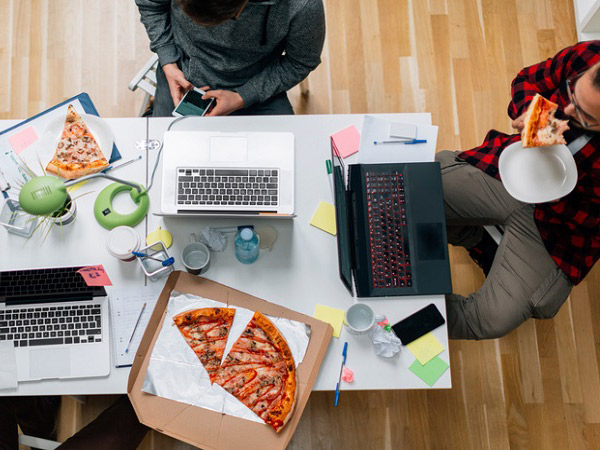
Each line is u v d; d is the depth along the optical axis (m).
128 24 2.40
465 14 2.43
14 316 1.42
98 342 1.42
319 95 2.36
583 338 2.17
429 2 2.44
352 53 2.40
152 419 1.34
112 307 1.44
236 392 1.36
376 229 1.47
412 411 2.09
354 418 2.08
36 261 1.47
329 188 1.53
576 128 1.53
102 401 2.07
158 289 1.46
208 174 1.45
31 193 1.24
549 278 1.69
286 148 1.47
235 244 1.42
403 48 2.40
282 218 1.50
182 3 1.31
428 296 1.46
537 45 2.42
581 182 1.58
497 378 2.13
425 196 1.48
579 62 1.56
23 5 2.38
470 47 2.41
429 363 1.41
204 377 1.37
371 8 2.43
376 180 1.50
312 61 1.76
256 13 1.55
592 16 2.29
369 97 2.36
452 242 2.02
